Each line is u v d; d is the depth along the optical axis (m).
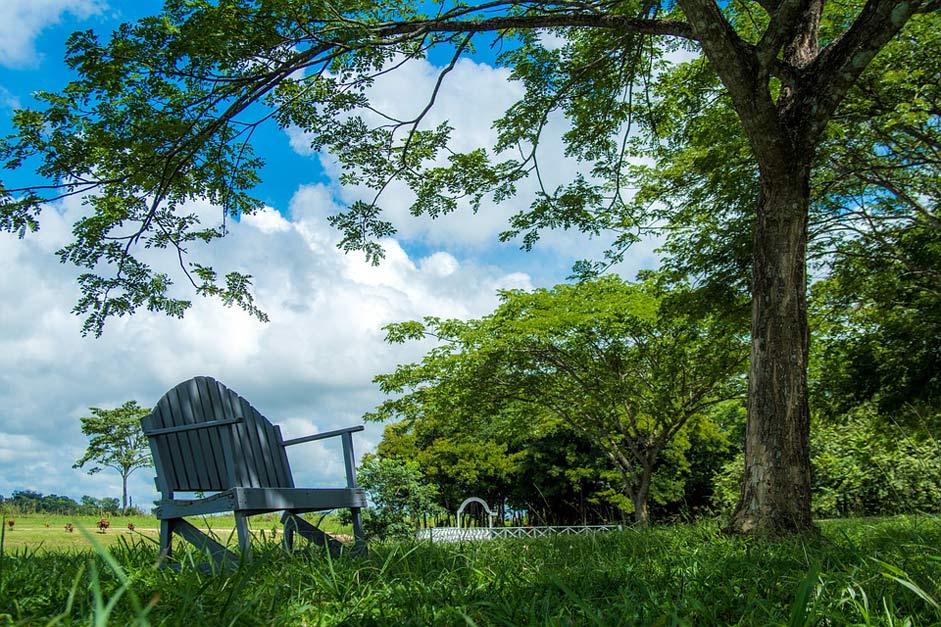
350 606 2.51
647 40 10.12
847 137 10.97
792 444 6.08
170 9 7.42
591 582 2.97
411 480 20.73
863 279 13.20
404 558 3.40
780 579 2.93
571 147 10.76
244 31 7.30
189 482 4.40
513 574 3.04
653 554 4.25
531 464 31.97
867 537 4.52
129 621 2.03
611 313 17.39
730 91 6.40
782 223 6.55
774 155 6.49
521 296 19.08
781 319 6.38
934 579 2.62
